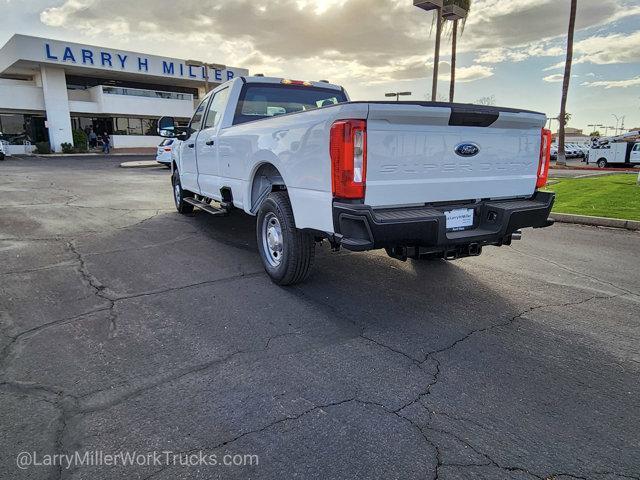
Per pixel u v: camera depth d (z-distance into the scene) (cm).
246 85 595
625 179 1692
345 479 205
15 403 258
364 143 331
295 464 214
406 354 323
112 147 3966
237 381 284
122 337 342
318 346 333
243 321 374
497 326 373
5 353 315
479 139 389
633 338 354
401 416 252
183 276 489
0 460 214
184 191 827
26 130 3762
